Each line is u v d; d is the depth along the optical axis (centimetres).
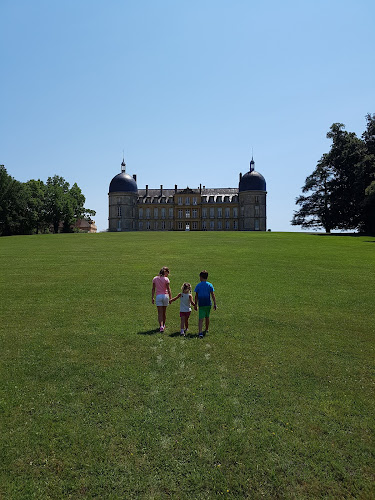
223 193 12531
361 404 786
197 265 2611
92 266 2589
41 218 9144
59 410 755
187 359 991
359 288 1895
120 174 11925
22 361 970
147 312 1445
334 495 568
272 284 1984
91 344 1088
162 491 573
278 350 1060
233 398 800
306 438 681
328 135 7425
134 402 783
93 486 579
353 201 6956
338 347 1089
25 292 1781
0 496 555
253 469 614
